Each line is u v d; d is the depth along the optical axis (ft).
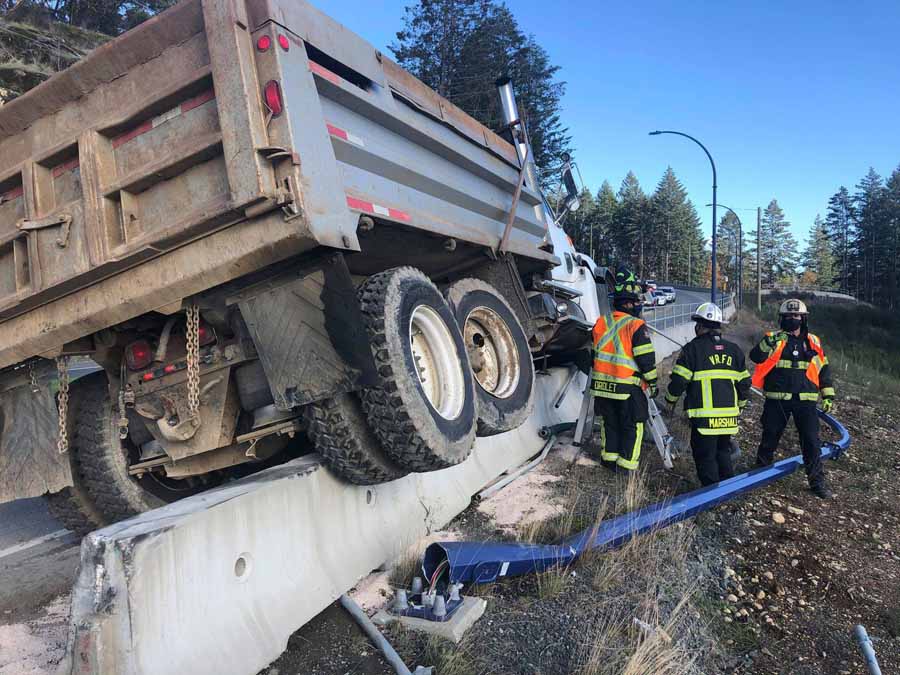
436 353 12.47
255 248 8.87
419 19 123.75
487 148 17.71
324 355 9.50
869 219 307.17
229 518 8.71
